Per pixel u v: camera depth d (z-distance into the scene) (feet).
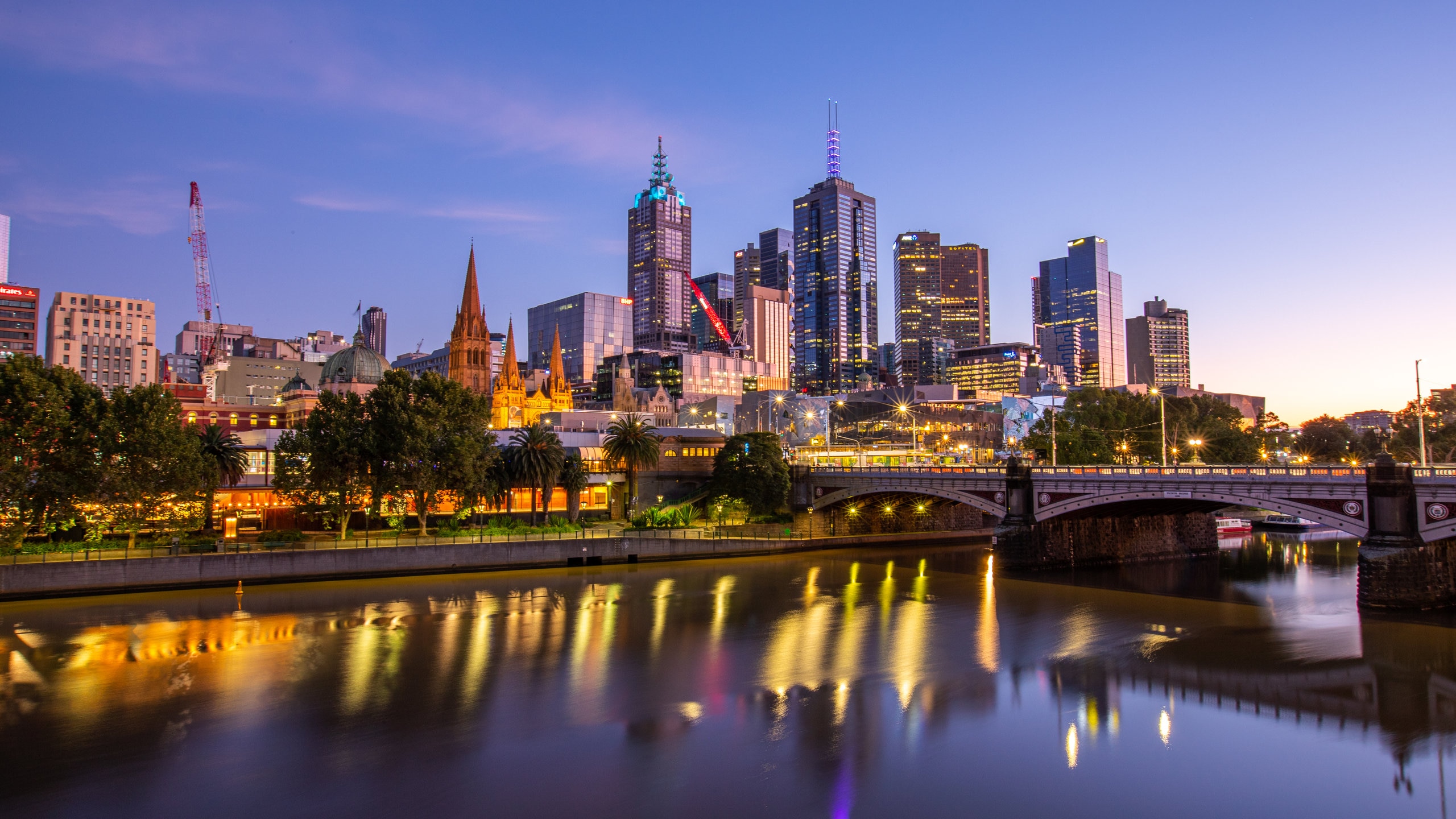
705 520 402.31
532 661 177.06
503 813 107.76
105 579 242.78
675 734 134.82
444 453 310.65
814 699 152.25
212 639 195.21
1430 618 208.33
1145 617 221.25
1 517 241.55
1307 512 229.04
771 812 108.17
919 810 109.19
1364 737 134.72
